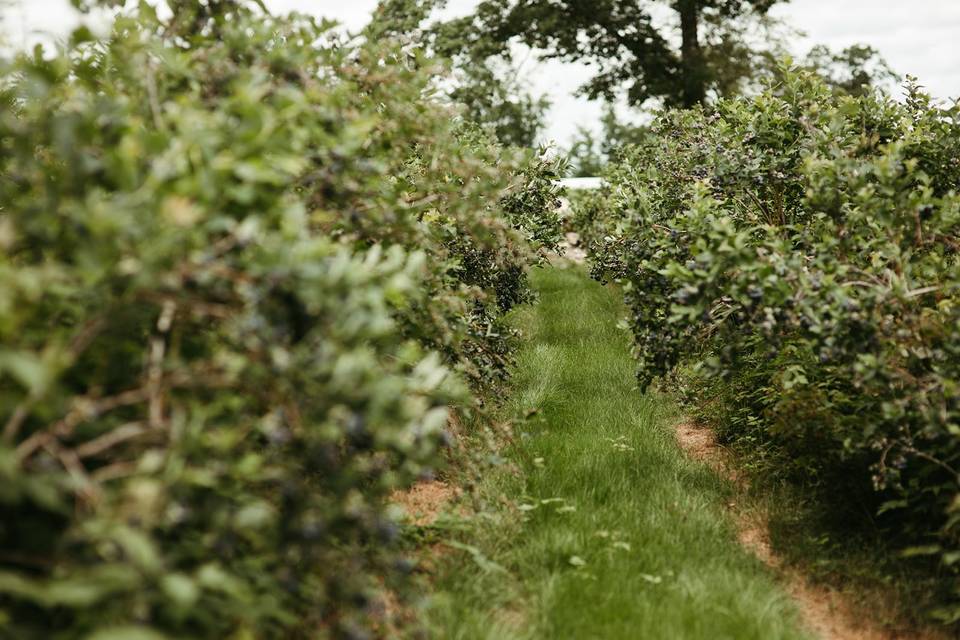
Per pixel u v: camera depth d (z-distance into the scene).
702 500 4.65
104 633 1.70
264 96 2.98
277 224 2.43
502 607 3.47
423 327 3.58
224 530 2.04
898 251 3.63
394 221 3.12
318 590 2.47
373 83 3.58
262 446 2.49
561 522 4.23
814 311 3.42
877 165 3.88
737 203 5.38
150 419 2.10
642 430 5.71
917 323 3.45
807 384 4.25
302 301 2.04
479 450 4.07
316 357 2.00
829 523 4.29
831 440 4.30
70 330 2.21
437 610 3.19
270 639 2.59
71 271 1.93
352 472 2.18
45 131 2.39
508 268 5.83
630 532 4.18
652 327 4.71
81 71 2.99
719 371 4.24
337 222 3.09
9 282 1.85
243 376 2.09
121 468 1.95
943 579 3.59
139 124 2.47
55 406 1.84
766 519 4.50
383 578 2.89
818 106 5.04
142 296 1.99
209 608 2.14
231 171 2.18
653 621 3.29
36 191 2.50
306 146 2.91
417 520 4.04
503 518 4.14
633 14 23.92
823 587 3.88
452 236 4.62
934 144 4.70
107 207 1.89
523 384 6.71
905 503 3.55
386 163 3.70
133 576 1.78
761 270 3.47
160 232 1.96
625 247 6.25
